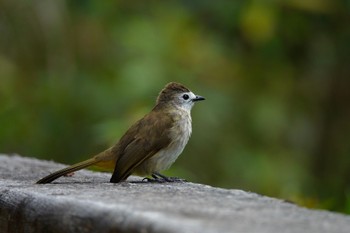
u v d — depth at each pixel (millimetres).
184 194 6000
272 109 14898
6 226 6070
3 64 15039
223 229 4492
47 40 15258
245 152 14328
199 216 4879
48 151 14578
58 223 5391
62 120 14609
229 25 15414
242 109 14844
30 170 8758
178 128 8828
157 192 6184
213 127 14320
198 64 14492
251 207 5355
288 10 15688
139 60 14078
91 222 5094
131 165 8391
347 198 10320
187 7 15391
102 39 15242
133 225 4758
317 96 16156
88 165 8266
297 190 13977
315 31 15969
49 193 5957
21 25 15328
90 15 15281
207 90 14438
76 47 15258
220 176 14281
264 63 15617
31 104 14914
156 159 8641
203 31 15172
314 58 16078
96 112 14352
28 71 15273
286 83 15773
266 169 14188
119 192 6125
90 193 6023
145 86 13750
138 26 14453
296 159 15070
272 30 14914
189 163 14281
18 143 14781
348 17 15836
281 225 4758
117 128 13117
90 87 14609
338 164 16078
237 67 15078
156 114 8875
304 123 15891
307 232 4613
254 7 14766
